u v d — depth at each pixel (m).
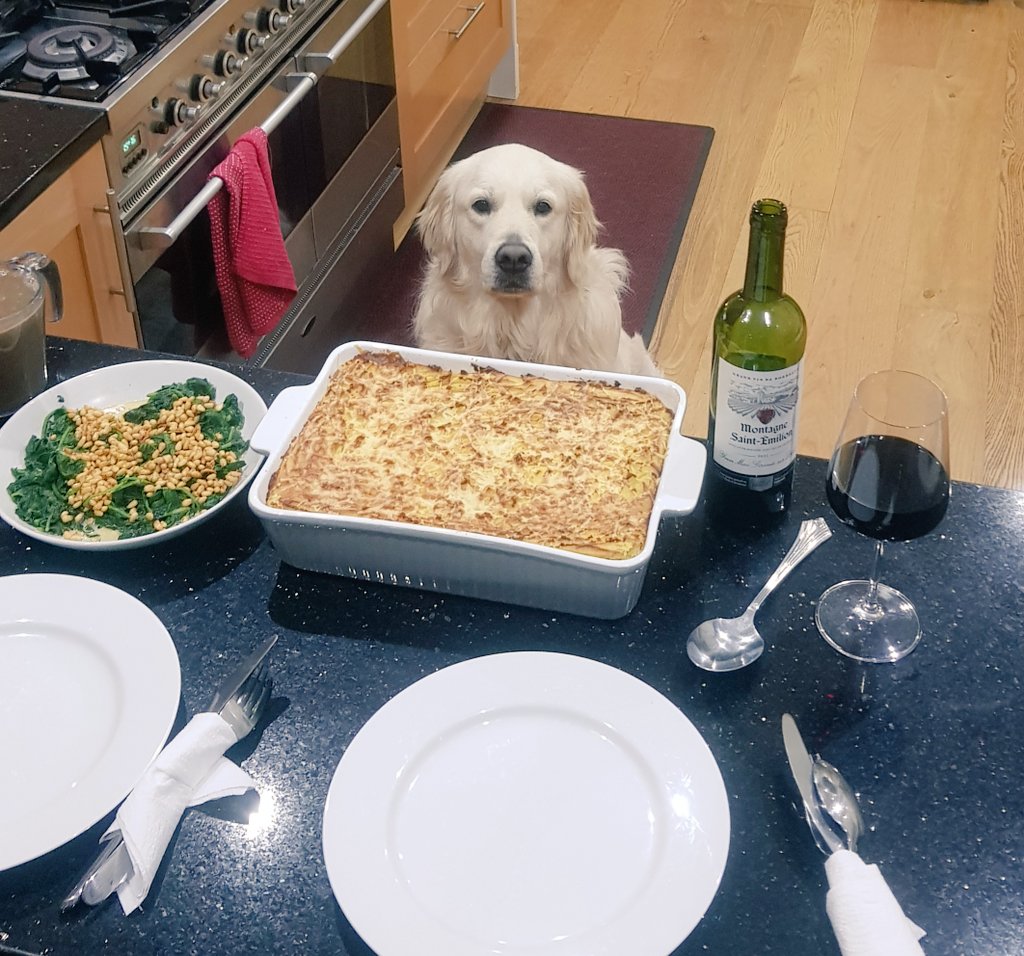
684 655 1.02
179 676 0.97
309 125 2.50
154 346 2.16
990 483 2.46
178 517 1.13
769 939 0.82
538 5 4.34
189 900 0.86
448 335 2.46
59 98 1.83
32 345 1.29
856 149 3.52
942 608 1.05
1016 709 0.96
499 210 2.22
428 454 1.10
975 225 3.19
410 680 1.01
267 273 2.25
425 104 3.19
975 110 3.67
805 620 1.05
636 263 3.12
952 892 0.83
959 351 2.79
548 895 0.83
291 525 1.03
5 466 1.19
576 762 0.91
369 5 2.60
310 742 0.96
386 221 3.06
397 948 0.80
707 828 0.85
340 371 1.20
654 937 0.79
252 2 2.16
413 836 0.87
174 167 2.04
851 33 4.10
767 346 1.06
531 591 1.04
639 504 1.04
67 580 1.05
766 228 1.03
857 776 0.92
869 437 0.96
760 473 1.10
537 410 1.15
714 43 4.09
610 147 3.59
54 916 0.85
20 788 0.92
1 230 1.66
